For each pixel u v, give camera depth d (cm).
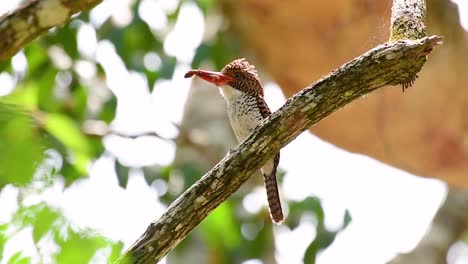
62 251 421
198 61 1428
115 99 1426
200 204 604
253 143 595
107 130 1367
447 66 1241
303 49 1216
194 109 1461
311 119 588
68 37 1345
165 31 1462
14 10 532
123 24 1434
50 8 535
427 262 1467
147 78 1434
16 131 406
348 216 1521
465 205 1528
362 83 573
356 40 1195
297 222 1527
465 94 1252
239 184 604
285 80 1280
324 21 1182
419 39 578
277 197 998
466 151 1302
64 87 1384
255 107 984
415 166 1333
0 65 1172
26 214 422
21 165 402
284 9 1205
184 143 1406
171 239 605
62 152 705
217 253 1427
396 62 562
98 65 1423
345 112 1266
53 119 591
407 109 1262
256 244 1494
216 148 1415
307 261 1515
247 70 993
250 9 1238
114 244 433
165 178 1422
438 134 1291
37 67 1323
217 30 1426
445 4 1235
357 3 1153
